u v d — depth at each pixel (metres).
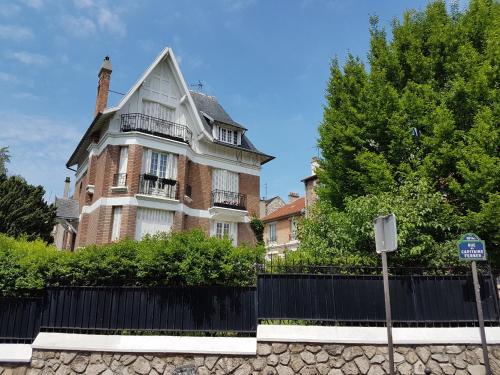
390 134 11.43
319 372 6.91
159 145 19.50
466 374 7.05
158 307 7.63
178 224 19.27
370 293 7.61
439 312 7.60
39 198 19.02
